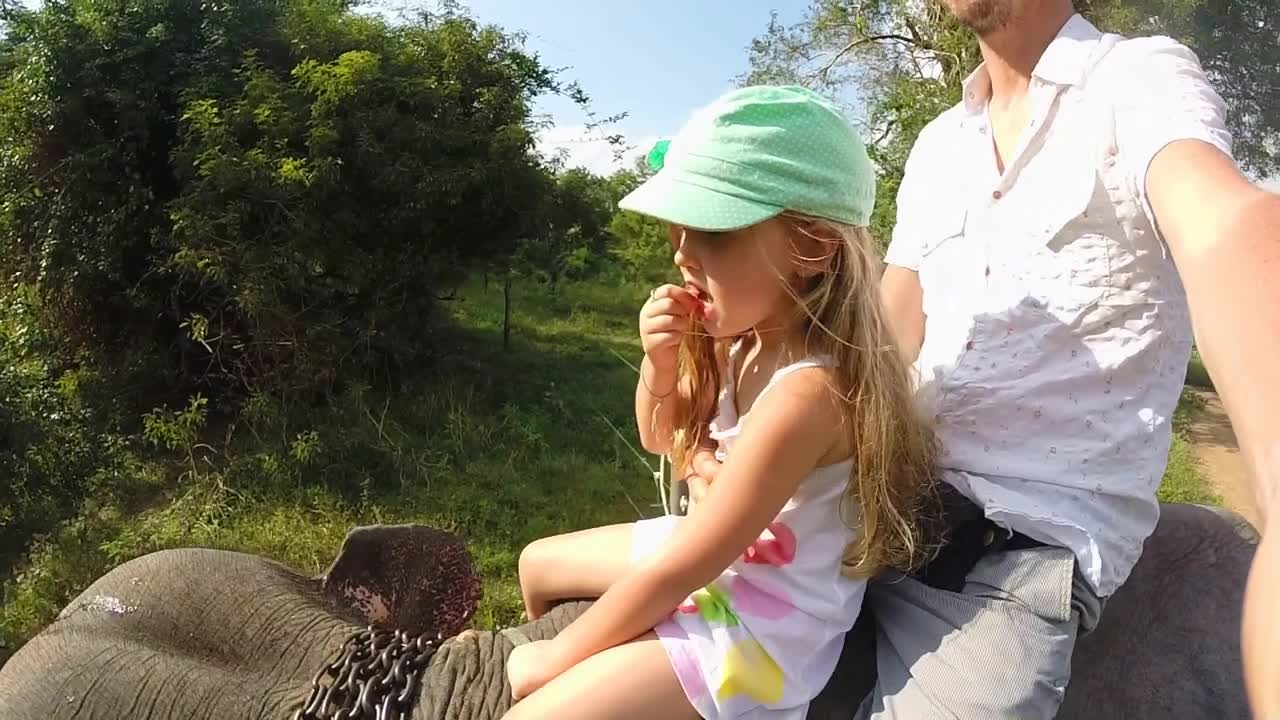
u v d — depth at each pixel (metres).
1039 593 0.82
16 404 2.93
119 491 3.05
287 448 3.27
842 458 0.85
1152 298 0.85
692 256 0.85
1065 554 0.82
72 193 3.58
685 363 0.95
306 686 1.07
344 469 3.20
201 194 3.48
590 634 0.86
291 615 1.15
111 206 3.59
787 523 0.85
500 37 4.58
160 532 2.73
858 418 0.83
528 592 1.11
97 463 3.13
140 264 3.68
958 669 0.82
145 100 3.65
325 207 3.72
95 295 3.65
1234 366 0.47
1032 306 0.87
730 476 0.82
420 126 3.93
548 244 5.05
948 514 0.89
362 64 3.71
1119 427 0.85
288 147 3.69
